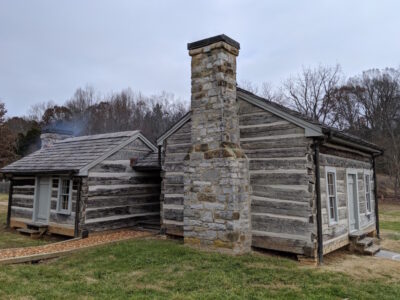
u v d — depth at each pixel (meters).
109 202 10.55
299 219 6.94
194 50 8.09
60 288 4.79
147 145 12.30
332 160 8.11
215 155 7.34
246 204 7.41
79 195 9.77
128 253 6.87
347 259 7.48
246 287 4.87
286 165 7.27
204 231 7.31
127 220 11.15
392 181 28.09
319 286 5.05
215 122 7.49
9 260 6.29
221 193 7.14
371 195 11.05
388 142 27.27
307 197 6.89
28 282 5.08
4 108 29.89
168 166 9.81
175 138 9.83
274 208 7.34
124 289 4.72
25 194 11.77
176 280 5.13
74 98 42.47
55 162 10.98
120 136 11.61
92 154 10.59
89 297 4.39
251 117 8.01
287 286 5.01
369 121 30.44
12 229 11.90
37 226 10.63
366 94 30.89
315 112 29.12
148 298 4.34
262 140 7.74
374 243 9.65
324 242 7.20
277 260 6.57
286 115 7.34
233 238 6.84
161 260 6.30
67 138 14.24
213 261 6.22
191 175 7.73
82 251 7.32
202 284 4.93
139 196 11.72
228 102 7.61
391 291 5.02
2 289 4.69
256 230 7.55
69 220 10.00
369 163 11.30
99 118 37.56
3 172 12.18
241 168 7.38
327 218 7.46
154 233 10.18
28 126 40.16
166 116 37.75
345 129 30.38
